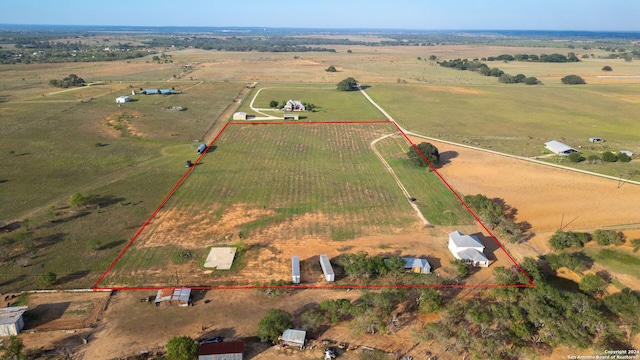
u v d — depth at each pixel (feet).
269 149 318.24
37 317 138.51
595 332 131.03
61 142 318.65
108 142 323.57
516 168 280.51
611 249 184.24
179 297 145.07
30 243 177.47
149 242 184.24
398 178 263.49
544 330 129.59
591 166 283.38
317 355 124.67
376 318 134.41
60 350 124.77
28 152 294.46
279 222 205.26
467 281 161.58
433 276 163.12
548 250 185.68
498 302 146.61
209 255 175.32
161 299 144.05
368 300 141.38
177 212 212.84
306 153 310.65
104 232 191.52
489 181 258.98
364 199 232.53
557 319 131.34
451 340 130.00
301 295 151.43
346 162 292.40
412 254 179.42
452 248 180.65
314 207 222.07
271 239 189.47
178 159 291.38
